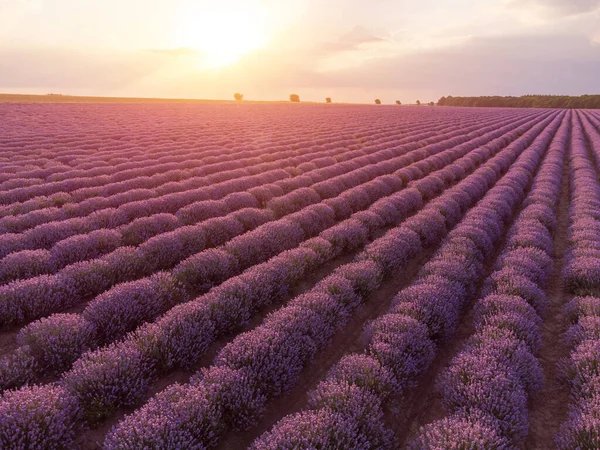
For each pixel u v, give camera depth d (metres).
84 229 9.80
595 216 11.42
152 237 9.14
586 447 3.79
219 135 31.48
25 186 14.29
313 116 57.53
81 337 5.34
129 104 81.31
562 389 5.18
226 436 4.31
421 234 10.16
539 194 14.15
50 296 6.50
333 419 3.95
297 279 7.77
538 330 6.16
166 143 26.33
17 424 3.74
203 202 11.95
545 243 9.48
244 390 4.43
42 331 5.24
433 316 6.14
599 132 36.03
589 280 7.45
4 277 7.17
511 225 12.12
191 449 3.66
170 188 14.20
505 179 16.14
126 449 3.50
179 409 4.00
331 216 11.50
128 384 4.54
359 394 4.36
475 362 4.86
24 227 10.09
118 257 7.86
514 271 7.59
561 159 21.64
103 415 4.36
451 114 64.94
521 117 57.88
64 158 19.62
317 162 19.95
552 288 8.16
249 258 8.62
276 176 16.53
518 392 4.42
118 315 5.86
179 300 7.00
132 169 16.77
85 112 53.22
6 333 5.97
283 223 10.16
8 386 4.62
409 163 21.20
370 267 7.74
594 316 5.89
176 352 5.21
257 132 34.16
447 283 7.05
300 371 5.51
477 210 11.83
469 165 20.38
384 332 5.67
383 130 36.88
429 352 5.46
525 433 4.10
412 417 4.74
